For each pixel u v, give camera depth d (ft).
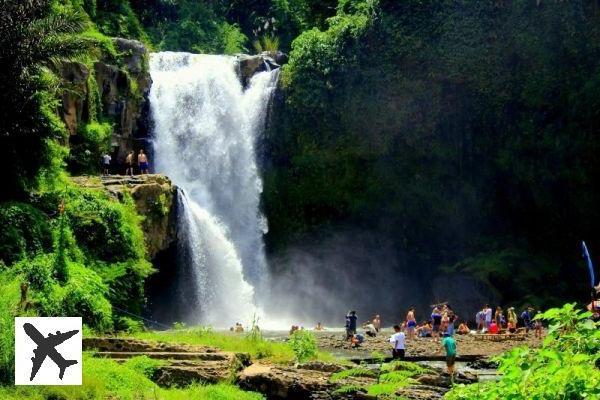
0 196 74.79
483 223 128.98
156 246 99.91
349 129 131.23
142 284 84.84
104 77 116.06
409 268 130.82
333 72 132.05
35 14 77.25
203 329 75.56
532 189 123.44
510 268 117.70
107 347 53.62
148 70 127.75
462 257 128.67
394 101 129.39
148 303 113.50
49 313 60.95
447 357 56.18
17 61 73.46
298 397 47.60
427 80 128.16
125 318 74.08
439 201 130.00
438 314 98.48
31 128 76.43
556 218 122.83
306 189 133.69
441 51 126.82
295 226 134.21
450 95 128.16
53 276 66.03
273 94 136.05
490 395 17.10
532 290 116.06
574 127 118.73
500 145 126.00
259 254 133.90
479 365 69.00
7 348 36.29
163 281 115.14
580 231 121.08
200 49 176.35
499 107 125.18
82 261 74.79
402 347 69.05
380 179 131.34
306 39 134.51
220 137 136.56
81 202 81.10
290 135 134.10
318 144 132.87
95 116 112.16
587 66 119.03
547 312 17.81
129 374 42.88
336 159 132.46
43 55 74.90
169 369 47.85
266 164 136.15
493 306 115.14
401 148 130.52
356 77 130.72
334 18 139.33
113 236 81.71
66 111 101.60
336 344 86.63
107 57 118.73
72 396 35.94
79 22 78.38
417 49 128.16
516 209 126.82
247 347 63.05
